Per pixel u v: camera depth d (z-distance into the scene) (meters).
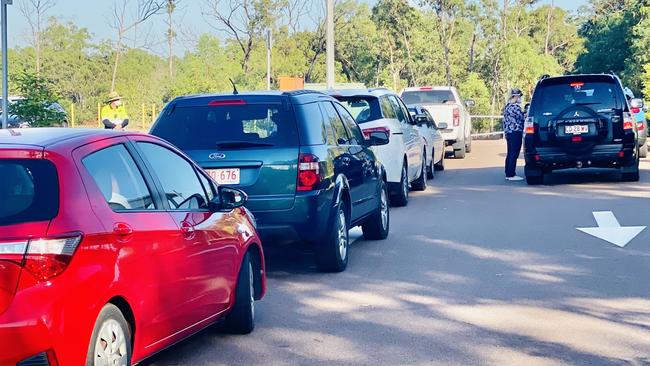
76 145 5.93
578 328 7.87
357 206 11.31
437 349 7.30
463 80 69.00
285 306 8.95
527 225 13.70
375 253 11.70
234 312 7.79
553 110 18.88
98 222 5.70
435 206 16.36
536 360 6.96
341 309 8.77
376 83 64.31
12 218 5.38
